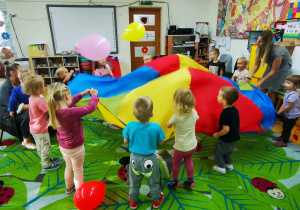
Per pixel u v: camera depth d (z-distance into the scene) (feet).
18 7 14.58
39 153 6.59
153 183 4.67
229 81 7.99
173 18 17.67
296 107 7.22
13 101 7.23
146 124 4.42
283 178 6.04
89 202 4.55
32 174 6.35
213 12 17.53
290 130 7.55
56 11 15.14
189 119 4.83
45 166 6.50
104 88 7.59
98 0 15.62
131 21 17.39
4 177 6.21
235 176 6.13
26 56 15.81
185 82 6.56
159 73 7.11
